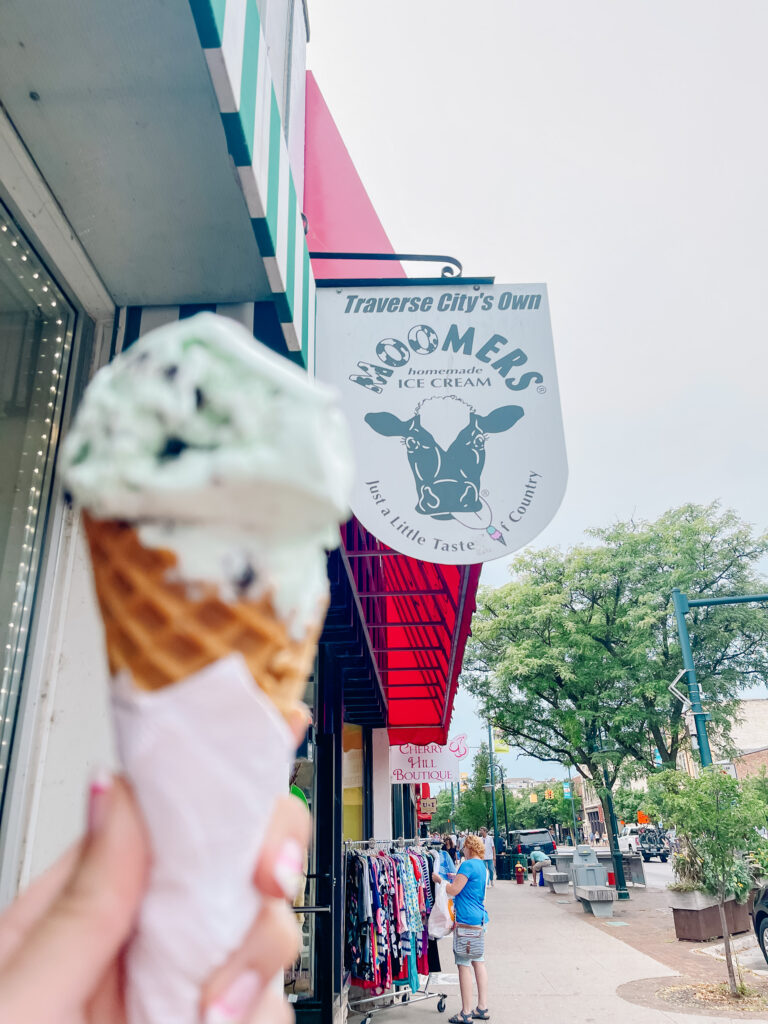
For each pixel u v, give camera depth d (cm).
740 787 883
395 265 528
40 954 50
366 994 737
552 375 370
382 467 356
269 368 59
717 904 1178
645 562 2270
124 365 62
